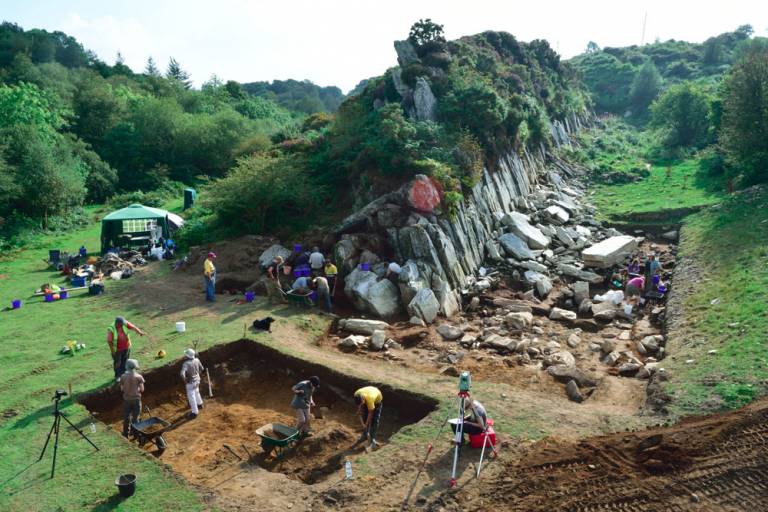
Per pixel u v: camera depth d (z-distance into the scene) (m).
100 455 9.77
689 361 12.69
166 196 47.94
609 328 17.39
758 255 17.41
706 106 40.59
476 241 22.67
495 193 25.83
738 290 15.57
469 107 25.88
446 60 28.19
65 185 36.66
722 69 68.69
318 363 13.60
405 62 28.88
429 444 9.83
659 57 77.94
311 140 30.45
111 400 12.38
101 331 16.05
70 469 9.33
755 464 8.34
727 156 30.50
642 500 7.88
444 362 14.82
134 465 9.46
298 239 22.92
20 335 15.88
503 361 14.73
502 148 27.94
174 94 76.62
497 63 35.00
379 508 8.17
